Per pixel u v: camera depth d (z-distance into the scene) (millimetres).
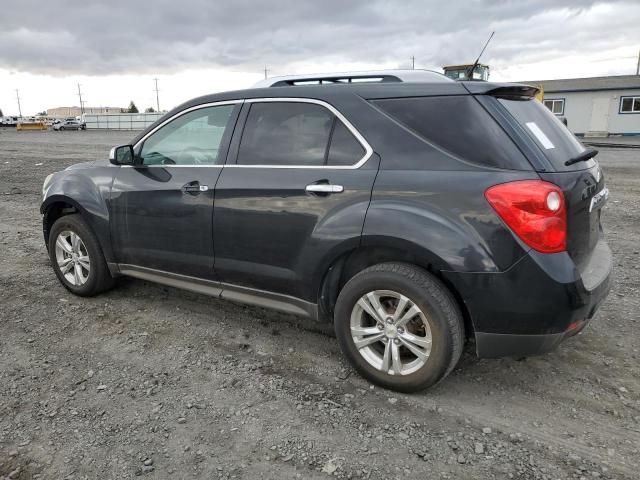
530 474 2557
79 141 31359
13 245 6645
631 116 34469
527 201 2725
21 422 2971
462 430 2898
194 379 3432
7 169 14984
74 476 2551
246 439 2826
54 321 4305
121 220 4281
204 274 3926
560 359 3652
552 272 2748
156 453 2717
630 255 6016
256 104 3709
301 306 3520
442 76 3314
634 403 3131
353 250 3256
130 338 4016
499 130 2900
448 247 2855
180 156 4047
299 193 3348
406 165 3059
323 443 2795
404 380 3158
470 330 3139
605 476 2537
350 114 3287
